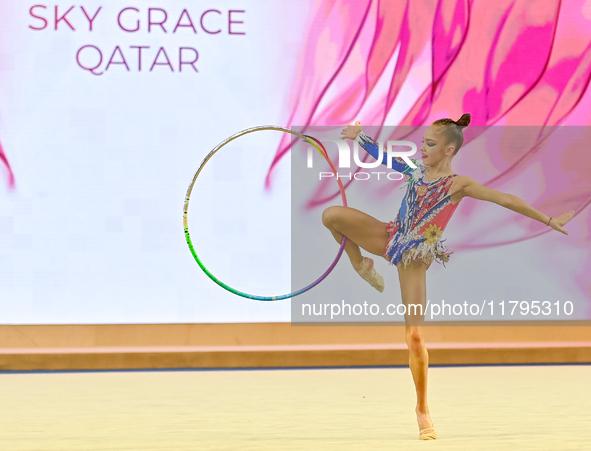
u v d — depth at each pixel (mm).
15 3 10641
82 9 10719
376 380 9695
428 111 10922
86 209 10719
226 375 10203
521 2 11047
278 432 6273
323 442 5758
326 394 8562
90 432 6281
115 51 10734
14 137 10633
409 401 8070
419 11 10930
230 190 10836
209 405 7820
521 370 10578
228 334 10875
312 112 10875
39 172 10664
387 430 6371
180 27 10805
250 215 10852
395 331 11086
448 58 10961
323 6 10875
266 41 10852
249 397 8352
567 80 11133
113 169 10734
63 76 10680
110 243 10742
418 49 10914
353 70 10883
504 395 8453
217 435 6117
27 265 10664
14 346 10633
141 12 10766
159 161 10766
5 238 10641
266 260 10898
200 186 10820
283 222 10891
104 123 10727
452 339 11117
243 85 10828
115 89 10734
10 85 10617
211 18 10828
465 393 8594
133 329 10766
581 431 6258
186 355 10734
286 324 10969
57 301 10695
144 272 10766
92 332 10734
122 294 10758
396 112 10891
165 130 10773
